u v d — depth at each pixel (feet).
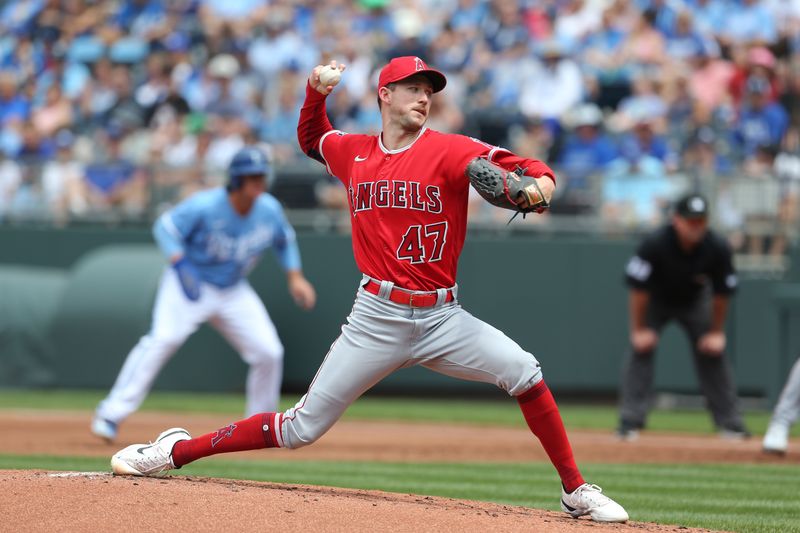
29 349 143.95
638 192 136.56
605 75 162.20
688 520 57.57
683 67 159.22
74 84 188.85
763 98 149.59
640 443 102.17
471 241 139.33
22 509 44.47
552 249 137.39
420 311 49.44
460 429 114.32
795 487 73.61
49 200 155.63
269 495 47.88
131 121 173.06
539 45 169.17
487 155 48.19
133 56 190.49
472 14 178.19
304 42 176.65
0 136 179.52
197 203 91.50
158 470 53.98
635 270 104.99
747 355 132.16
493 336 49.67
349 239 142.00
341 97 163.02
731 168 144.97
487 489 70.49
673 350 134.00
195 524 42.63
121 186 152.97
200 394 143.95
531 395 49.65
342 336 51.01
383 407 136.15
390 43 175.73
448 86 166.71
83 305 141.79
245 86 172.45
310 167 146.20
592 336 136.46
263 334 95.30
